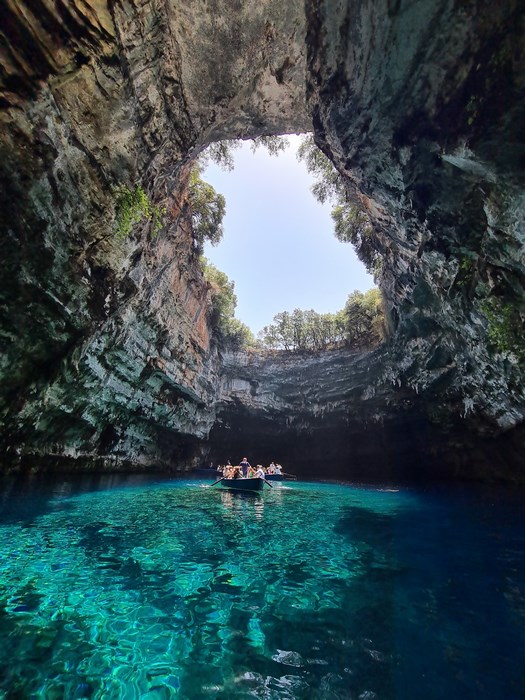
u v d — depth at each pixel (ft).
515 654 10.36
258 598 13.60
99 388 43.52
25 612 11.79
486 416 48.19
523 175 19.01
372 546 20.58
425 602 13.43
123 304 36.73
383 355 64.80
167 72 24.22
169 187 34.88
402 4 17.69
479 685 9.11
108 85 21.11
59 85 19.33
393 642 10.93
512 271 23.41
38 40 17.51
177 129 28.30
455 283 30.09
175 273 51.72
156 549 18.72
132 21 19.92
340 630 11.53
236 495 42.96
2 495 27.76
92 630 11.14
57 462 42.73
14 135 19.43
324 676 9.41
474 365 38.91
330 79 24.70
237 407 82.69
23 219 22.49
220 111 29.30
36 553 16.78
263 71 26.27
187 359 61.67
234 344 82.38
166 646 10.55
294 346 86.58
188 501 35.78
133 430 57.47
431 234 28.35
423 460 72.54
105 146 23.49
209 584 14.70
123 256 30.73
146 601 13.04
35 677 9.11
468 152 20.04
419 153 23.38
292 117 30.83
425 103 20.92
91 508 27.99
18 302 26.27
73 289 28.50
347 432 80.79
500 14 16.02
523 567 17.06
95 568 15.58
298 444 90.33
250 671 9.59
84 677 9.20
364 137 26.09
